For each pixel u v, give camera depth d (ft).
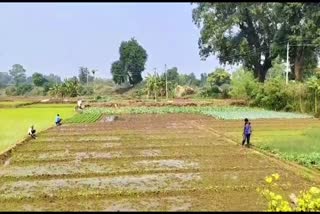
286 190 43.65
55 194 42.24
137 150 72.02
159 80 260.21
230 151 69.87
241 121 127.34
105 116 154.30
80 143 80.84
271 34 188.85
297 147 69.00
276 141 76.43
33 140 85.25
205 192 43.27
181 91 269.03
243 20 183.83
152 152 69.67
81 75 411.54
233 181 47.91
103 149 73.15
